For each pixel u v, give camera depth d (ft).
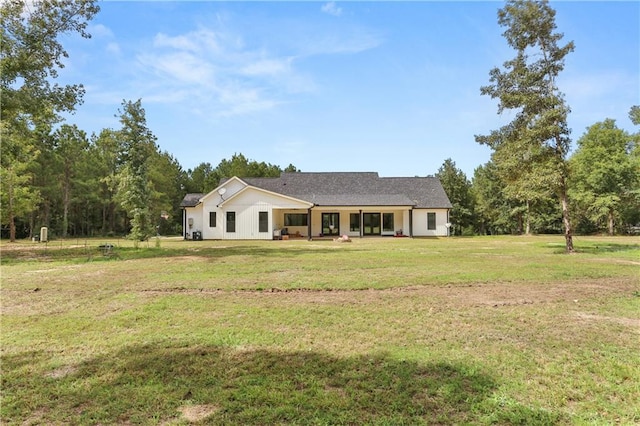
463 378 12.26
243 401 10.78
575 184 130.93
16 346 15.49
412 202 105.60
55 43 58.39
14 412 10.21
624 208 127.65
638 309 21.27
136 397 11.03
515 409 10.30
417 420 9.72
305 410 10.26
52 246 72.64
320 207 100.48
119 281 30.35
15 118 59.47
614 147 126.82
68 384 11.93
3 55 54.08
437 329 17.60
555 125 55.06
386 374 12.57
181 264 41.34
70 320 19.30
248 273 34.30
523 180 56.90
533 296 24.77
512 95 58.44
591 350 14.84
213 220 97.66
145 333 17.13
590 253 54.39
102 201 133.90
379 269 36.78
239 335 16.78
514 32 58.65
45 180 120.78
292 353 14.57
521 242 82.38
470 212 157.89
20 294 25.79
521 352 14.62
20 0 54.19
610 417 9.93
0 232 124.98
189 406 10.53
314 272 34.83
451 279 30.83
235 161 184.14
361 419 9.80
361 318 19.48
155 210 138.62
